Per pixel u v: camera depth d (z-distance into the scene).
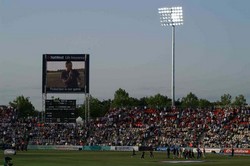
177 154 107.56
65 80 157.00
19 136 160.62
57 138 161.38
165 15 159.50
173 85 166.25
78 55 156.88
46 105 156.75
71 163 82.06
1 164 72.81
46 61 157.00
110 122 169.38
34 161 86.69
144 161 89.50
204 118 159.25
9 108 180.25
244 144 135.12
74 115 156.88
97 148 149.88
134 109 175.00
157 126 160.62
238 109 160.38
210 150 133.38
